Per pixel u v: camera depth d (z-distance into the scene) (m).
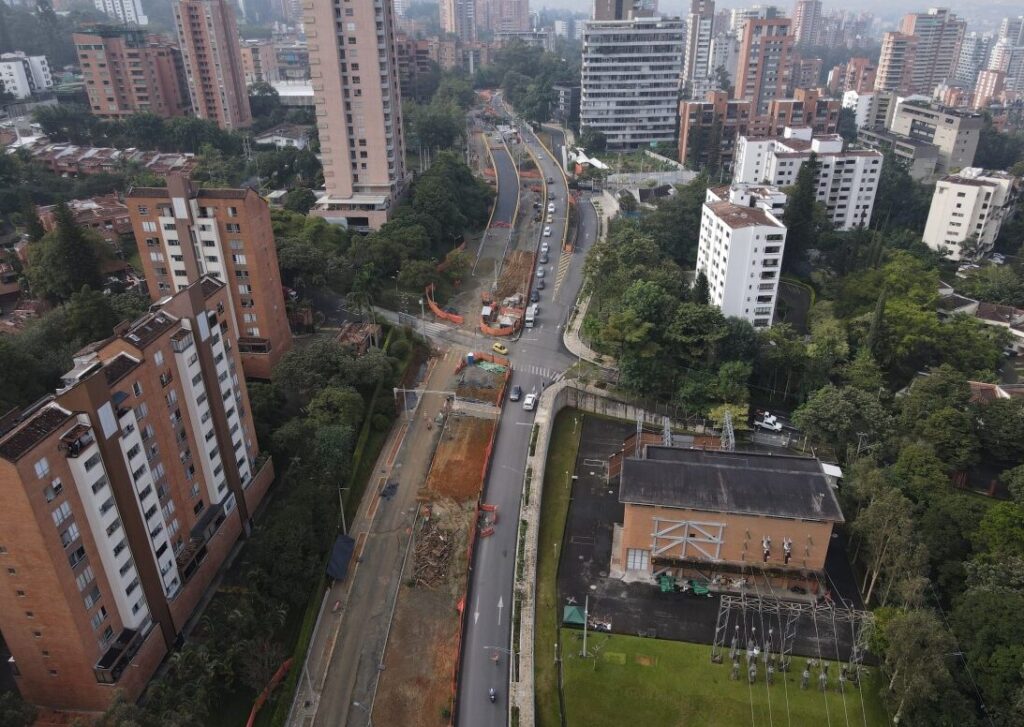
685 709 79.25
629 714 78.81
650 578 96.12
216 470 91.50
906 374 139.88
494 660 84.44
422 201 190.50
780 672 83.06
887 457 111.69
